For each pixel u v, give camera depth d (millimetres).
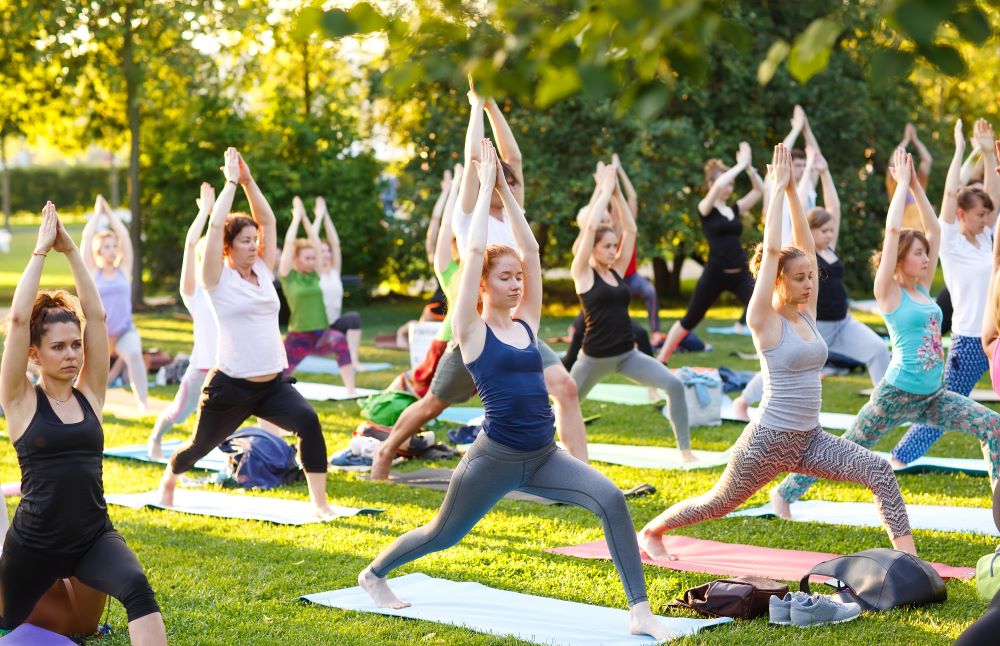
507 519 6547
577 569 5469
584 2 2273
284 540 6055
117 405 11094
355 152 23219
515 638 4438
